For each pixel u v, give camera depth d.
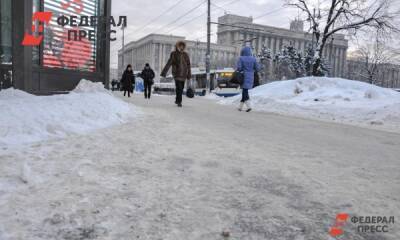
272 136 6.57
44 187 3.02
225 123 8.23
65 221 2.38
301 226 2.49
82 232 2.24
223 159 4.39
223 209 2.75
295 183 3.50
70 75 10.34
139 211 2.63
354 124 9.65
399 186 3.55
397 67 66.12
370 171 4.13
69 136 5.21
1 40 8.13
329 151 5.30
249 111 12.37
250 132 6.95
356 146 5.91
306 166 4.24
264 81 72.38
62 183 3.15
